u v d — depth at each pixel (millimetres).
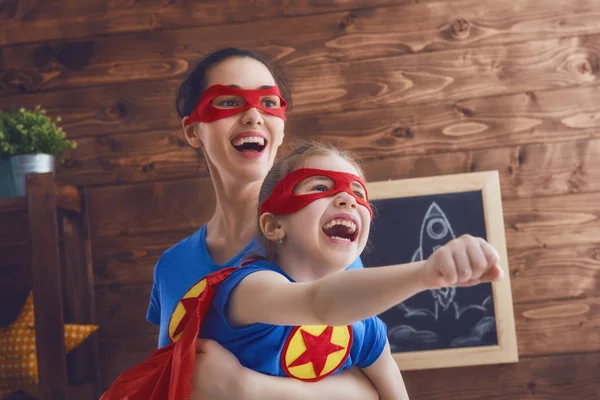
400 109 2619
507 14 2629
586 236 2557
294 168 1137
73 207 2516
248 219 1327
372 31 2646
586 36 2613
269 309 929
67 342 2322
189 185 2646
